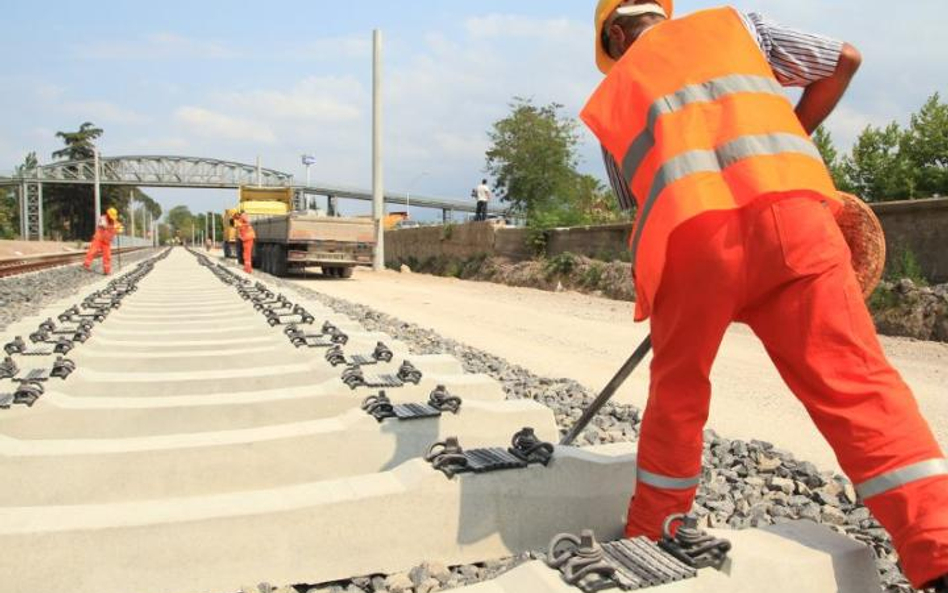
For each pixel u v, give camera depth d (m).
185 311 10.40
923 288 10.57
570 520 3.25
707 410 2.61
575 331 11.20
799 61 2.53
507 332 11.01
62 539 2.58
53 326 7.19
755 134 2.27
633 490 3.37
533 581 2.10
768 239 2.22
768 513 3.73
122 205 123.06
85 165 107.62
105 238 21.91
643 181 2.40
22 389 4.30
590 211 25.64
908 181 16.38
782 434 5.41
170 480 3.50
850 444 2.18
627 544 2.30
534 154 33.06
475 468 3.10
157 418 4.36
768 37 2.54
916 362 8.52
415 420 4.00
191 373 5.43
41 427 4.23
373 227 23.39
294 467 3.72
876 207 11.88
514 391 6.51
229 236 37.69
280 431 3.79
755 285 2.29
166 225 177.75
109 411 4.30
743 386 7.11
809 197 2.28
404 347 6.97
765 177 2.21
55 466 3.39
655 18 2.72
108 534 2.62
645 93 2.43
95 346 6.81
